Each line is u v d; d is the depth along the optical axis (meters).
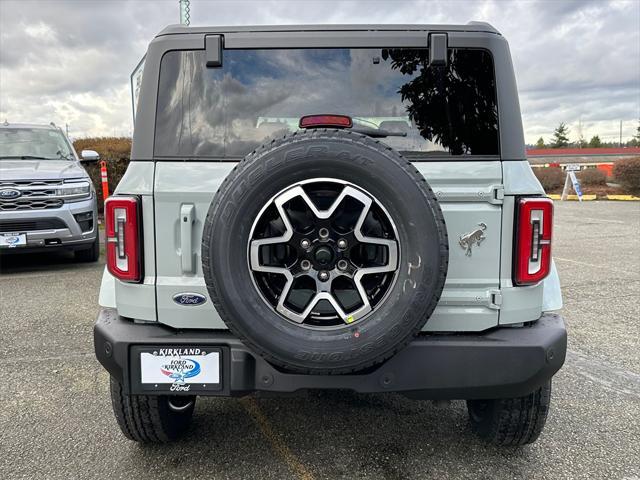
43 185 7.29
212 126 2.46
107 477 2.63
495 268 2.37
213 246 2.11
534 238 2.32
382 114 2.48
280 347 2.10
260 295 2.15
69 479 2.61
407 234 2.09
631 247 9.50
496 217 2.35
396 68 2.47
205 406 3.44
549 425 3.19
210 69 2.46
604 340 4.70
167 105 2.45
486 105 2.41
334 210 2.09
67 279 7.18
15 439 3.01
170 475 2.65
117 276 2.40
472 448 2.91
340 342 2.10
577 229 11.80
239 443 2.96
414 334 2.14
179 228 2.39
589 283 6.84
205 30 2.46
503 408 2.68
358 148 2.08
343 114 2.49
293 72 2.48
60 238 7.44
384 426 3.16
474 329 2.39
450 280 2.36
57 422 3.22
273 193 2.10
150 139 2.43
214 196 2.26
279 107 2.49
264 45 2.46
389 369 2.28
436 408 3.40
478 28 2.44
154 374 2.34
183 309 2.40
